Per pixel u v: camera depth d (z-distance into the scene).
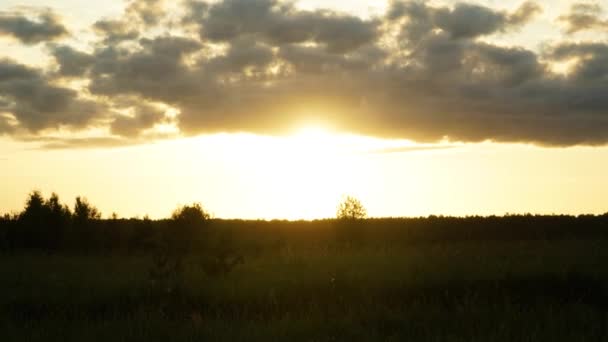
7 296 16.27
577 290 16.41
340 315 13.66
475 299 15.04
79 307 15.50
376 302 14.88
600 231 49.00
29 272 21.80
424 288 16.50
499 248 26.53
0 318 13.95
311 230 51.44
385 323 13.05
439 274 17.55
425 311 13.82
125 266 23.91
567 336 11.52
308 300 16.06
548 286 16.66
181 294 16.52
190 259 24.08
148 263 24.80
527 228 51.09
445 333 12.15
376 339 11.73
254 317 14.27
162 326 12.70
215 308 15.46
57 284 18.05
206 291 16.72
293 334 12.20
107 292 16.69
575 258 20.09
